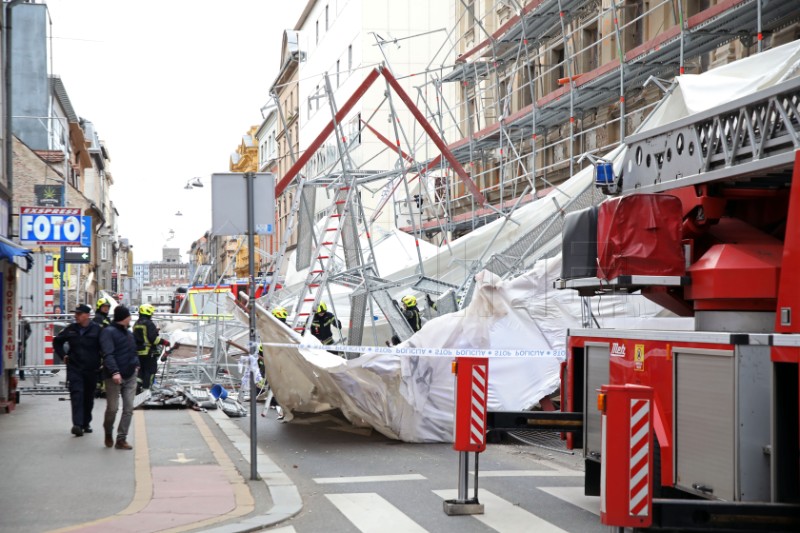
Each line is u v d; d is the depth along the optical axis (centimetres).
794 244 664
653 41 1845
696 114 834
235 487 974
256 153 8450
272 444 1356
